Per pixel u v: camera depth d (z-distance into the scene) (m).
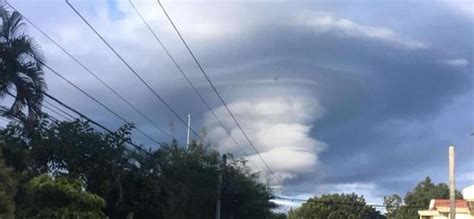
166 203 27.48
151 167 26.53
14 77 17.94
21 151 18.80
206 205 36.47
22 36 18.16
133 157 24.98
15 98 18.16
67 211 18.25
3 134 20.86
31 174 19.77
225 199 39.41
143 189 25.20
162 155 28.73
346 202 97.12
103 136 23.77
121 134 24.23
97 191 23.47
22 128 21.47
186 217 33.19
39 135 22.23
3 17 17.98
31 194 18.23
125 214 24.31
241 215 41.84
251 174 42.00
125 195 24.72
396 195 98.81
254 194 41.66
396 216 95.44
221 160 37.25
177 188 31.14
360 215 98.44
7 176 15.30
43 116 20.55
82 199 18.86
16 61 17.84
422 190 95.06
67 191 18.62
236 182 39.50
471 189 51.91
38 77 18.27
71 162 23.02
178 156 33.34
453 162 38.69
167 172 30.17
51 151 22.42
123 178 24.48
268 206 43.94
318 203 98.88
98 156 23.44
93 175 23.53
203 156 36.00
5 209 14.82
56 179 19.08
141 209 25.02
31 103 18.28
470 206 55.53
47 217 17.95
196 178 34.22
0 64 17.69
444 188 93.88
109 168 23.73
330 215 97.62
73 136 22.95
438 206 60.09
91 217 18.73
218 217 36.16
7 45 17.77
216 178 36.22
